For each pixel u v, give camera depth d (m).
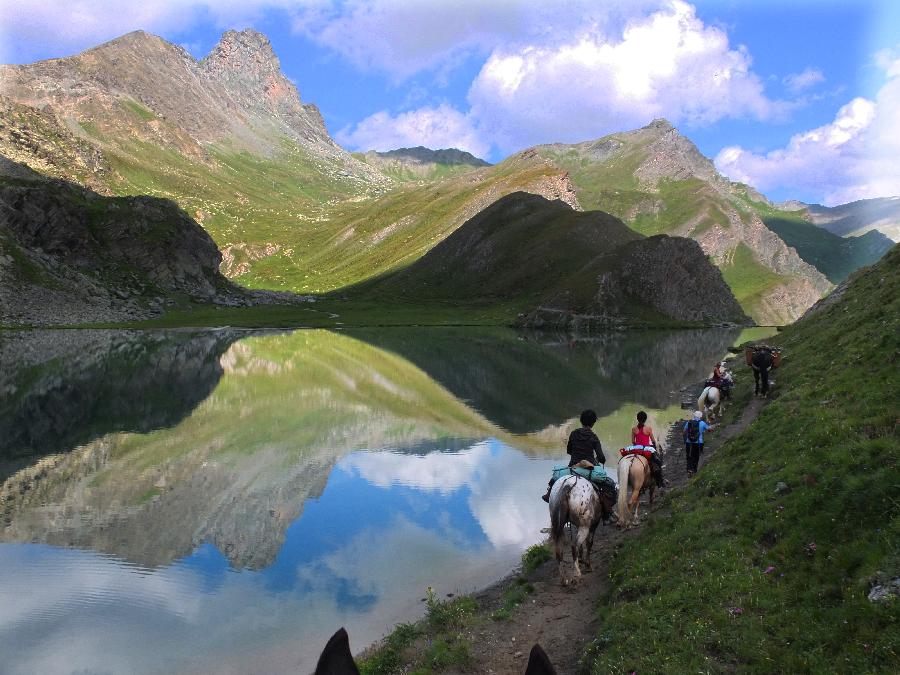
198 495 23.69
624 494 17.02
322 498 23.20
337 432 35.03
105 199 174.62
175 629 13.46
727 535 12.61
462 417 39.00
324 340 103.62
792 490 12.70
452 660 11.15
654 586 11.83
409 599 14.85
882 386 15.12
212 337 109.75
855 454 12.04
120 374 60.75
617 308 149.88
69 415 40.84
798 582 9.93
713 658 9.02
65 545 18.69
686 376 57.69
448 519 20.67
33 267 138.62
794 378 27.03
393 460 28.67
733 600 10.22
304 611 14.30
